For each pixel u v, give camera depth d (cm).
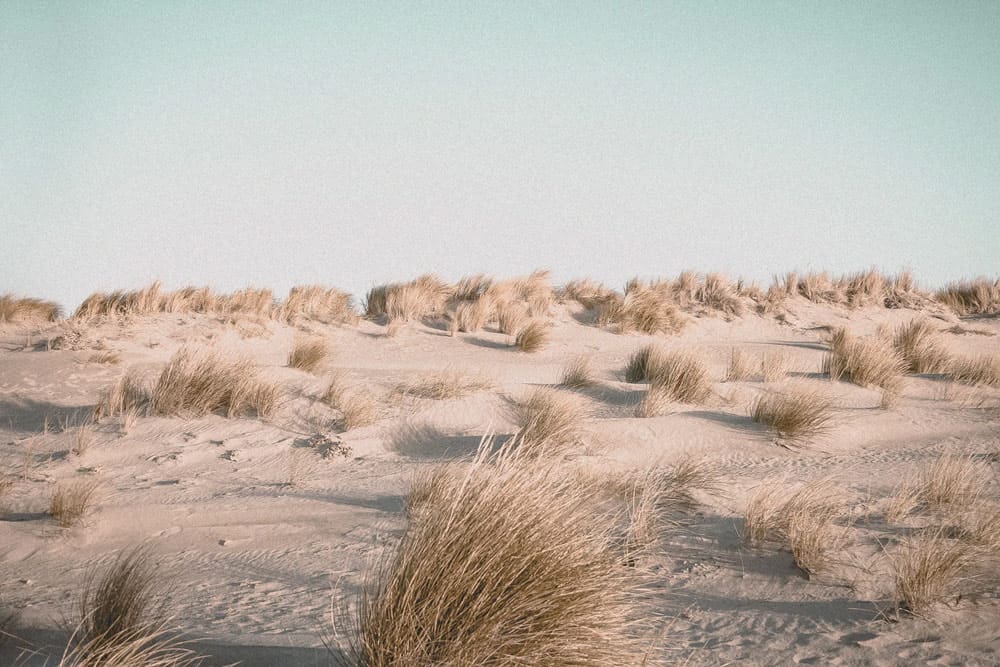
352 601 492
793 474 868
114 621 410
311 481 831
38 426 1029
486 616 360
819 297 2430
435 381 1216
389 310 2017
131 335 1570
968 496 716
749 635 457
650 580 544
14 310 1845
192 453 926
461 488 409
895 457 967
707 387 1262
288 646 404
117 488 794
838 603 501
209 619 457
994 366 1488
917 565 510
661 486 753
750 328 2153
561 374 1482
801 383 1244
